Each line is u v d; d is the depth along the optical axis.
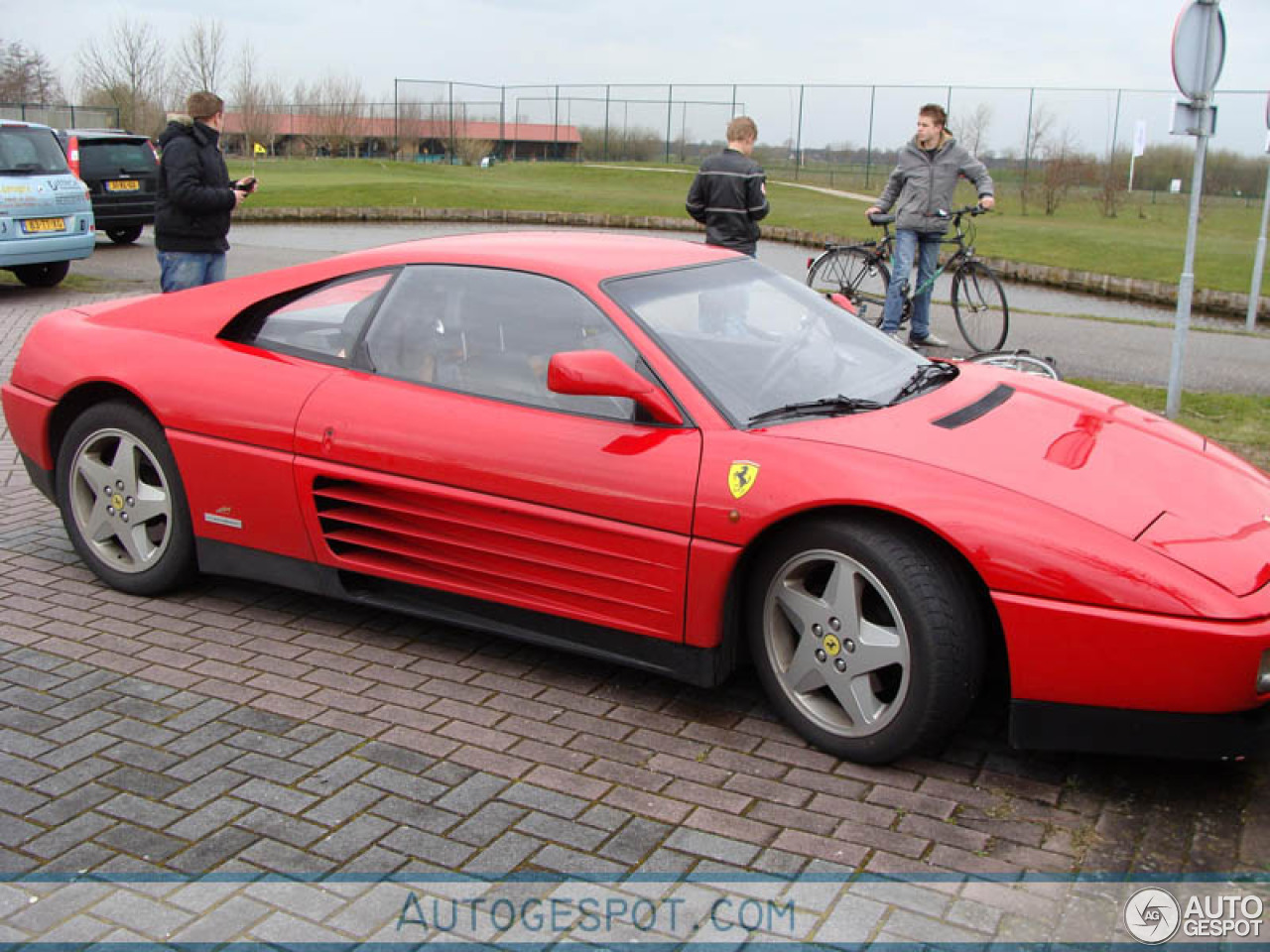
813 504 3.28
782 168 34.56
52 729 3.56
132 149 18.05
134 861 2.89
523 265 4.00
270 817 3.09
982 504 3.17
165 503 4.47
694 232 23.03
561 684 3.93
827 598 3.38
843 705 3.40
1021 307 13.38
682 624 3.56
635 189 32.25
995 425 3.66
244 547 4.34
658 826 3.07
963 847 2.99
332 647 4.21
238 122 45.12
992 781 3.32
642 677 3.98
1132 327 11.37
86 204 13.12
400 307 4.14
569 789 3.25
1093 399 4.14
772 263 17.67
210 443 4.25
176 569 4.50
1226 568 3.06
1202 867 2.91
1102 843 3.01
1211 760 3.05
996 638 3.51
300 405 4.11
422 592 4.09
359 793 3.21
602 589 3.68
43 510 5.72
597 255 4.14
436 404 3.93
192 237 8.03
